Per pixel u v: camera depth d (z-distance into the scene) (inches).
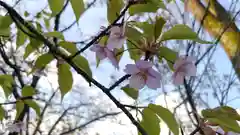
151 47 10.3
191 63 10.8
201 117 10.8
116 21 10.5
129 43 11.1
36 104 16.1
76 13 9.6
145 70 10.6
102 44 11.0
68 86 11.8
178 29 9.6
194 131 10.7
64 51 11.6
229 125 9.8
